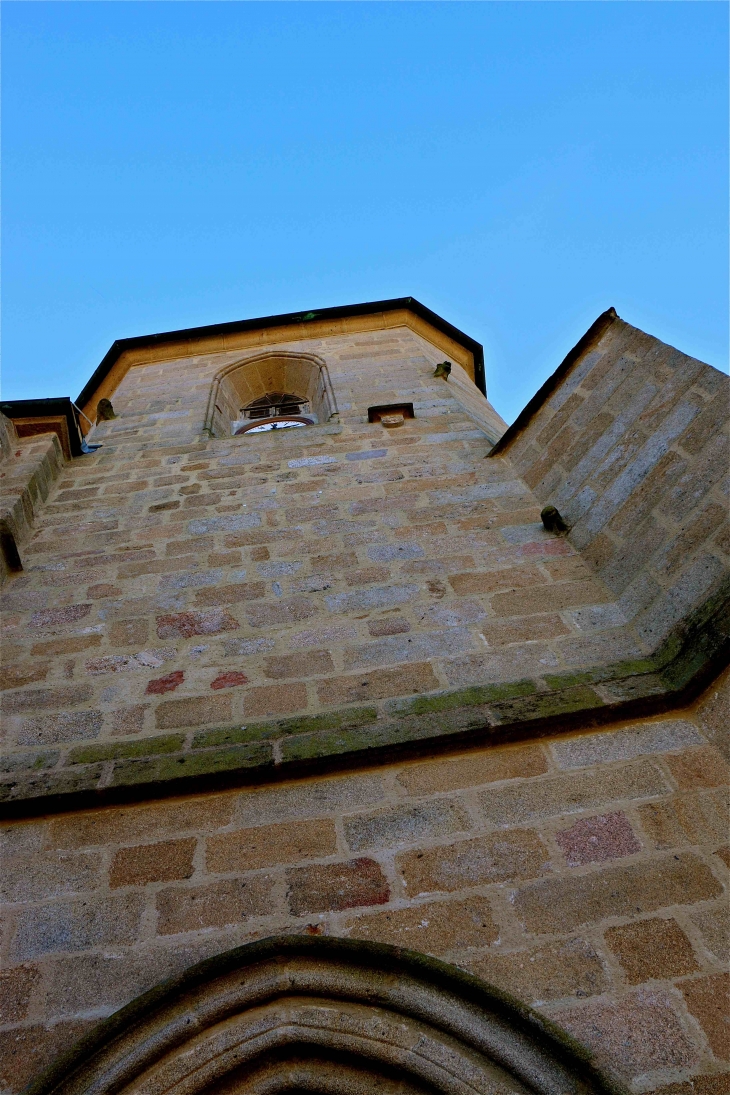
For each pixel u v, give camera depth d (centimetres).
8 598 591
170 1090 288
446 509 665
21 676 502
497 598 537
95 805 392
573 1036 287
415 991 306
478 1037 292
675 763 393
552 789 386
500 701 433
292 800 389
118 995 316
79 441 884
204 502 719
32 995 318
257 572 595
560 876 348
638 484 564
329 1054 302
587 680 442
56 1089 285
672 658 439
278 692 466
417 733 409
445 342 1352
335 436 844
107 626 546
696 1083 275
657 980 307
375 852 363
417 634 507
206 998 309
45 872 364
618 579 529
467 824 373
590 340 731
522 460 725
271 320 1286
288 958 320
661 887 340
